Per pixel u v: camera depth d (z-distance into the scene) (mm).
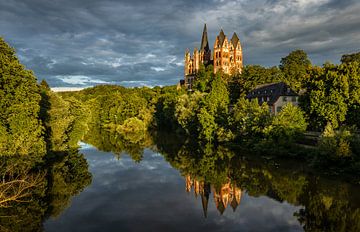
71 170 49812
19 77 40312
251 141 64812
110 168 53500
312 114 60594
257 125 64188
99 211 33094
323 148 46438
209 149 71438
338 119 55094
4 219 30250
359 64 59562
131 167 54531
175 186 43031
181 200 37281
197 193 40031
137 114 132375
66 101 65938
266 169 51219
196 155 65062
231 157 61562
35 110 42156
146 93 163500
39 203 35031
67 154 62156
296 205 35344
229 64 171125
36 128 42969
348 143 45219
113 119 131750
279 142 57438
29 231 27750
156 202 36438
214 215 32688
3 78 38188
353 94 54156
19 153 38219
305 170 49000
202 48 192750
